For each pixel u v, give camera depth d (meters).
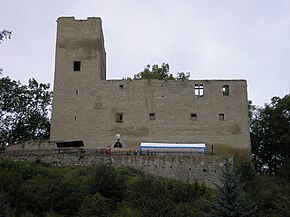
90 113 63.62
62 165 52.66
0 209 35.47
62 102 64.06
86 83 64.94
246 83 65.31
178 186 45.25
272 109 68.19
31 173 45.47
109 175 43.50
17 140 73.81
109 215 38.94
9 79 74.75
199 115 63.59
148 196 41.47
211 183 50.62
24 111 75.56
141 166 52.00
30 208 39.47
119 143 62.34
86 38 67.00
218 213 36.97
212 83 65.12
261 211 41.47
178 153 58.47
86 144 62.38
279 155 66.38
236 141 62.56
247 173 50.53
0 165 45.00
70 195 40.31
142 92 64.50
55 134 62.81
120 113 63.62
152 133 62.88
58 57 66.19
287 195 45.59
